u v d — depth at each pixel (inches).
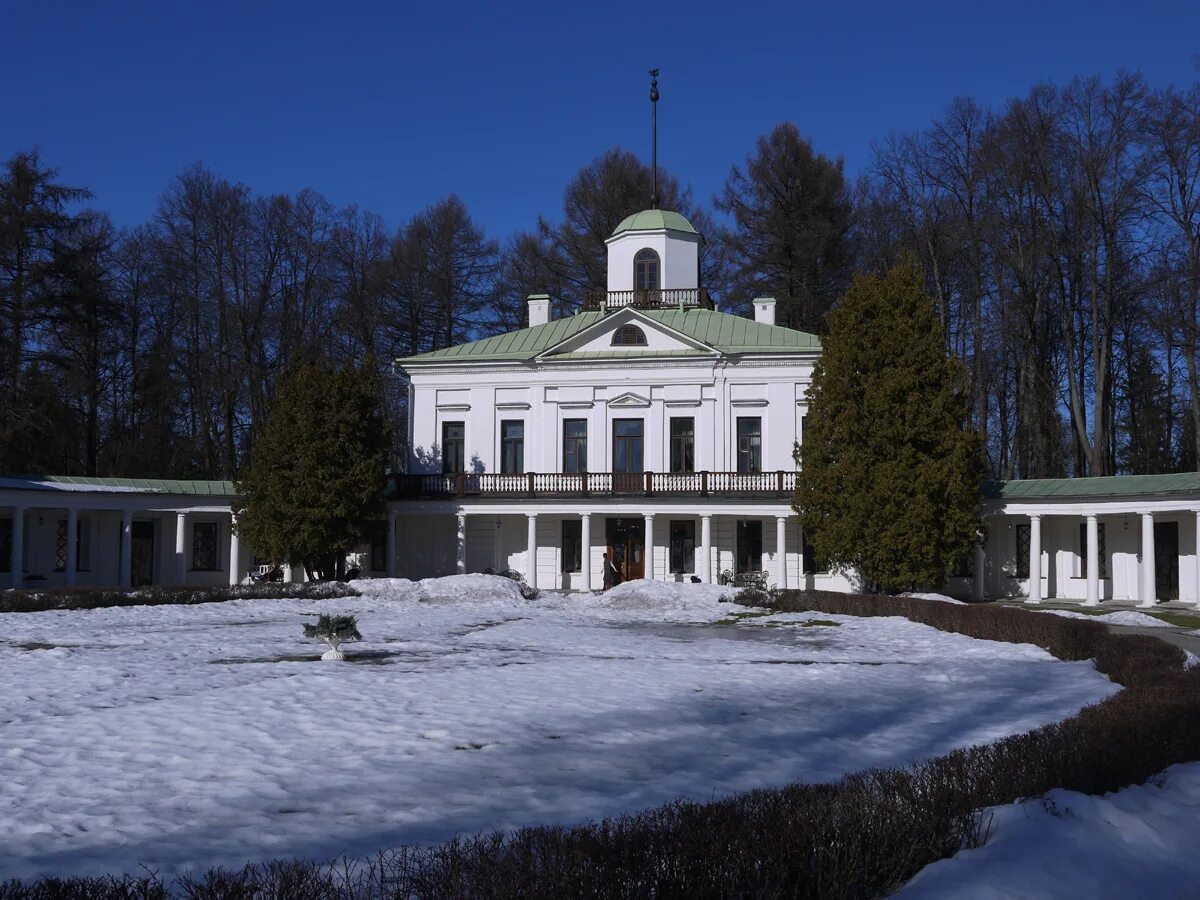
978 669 746.8
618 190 2613.2
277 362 2442.2
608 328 1865.2
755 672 727.1
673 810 281.9
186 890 263.4
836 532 1537.9
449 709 559.2
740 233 2447.1
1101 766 349.4
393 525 1792.6
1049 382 2196.1
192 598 1389.0
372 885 245.3
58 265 2044.8
